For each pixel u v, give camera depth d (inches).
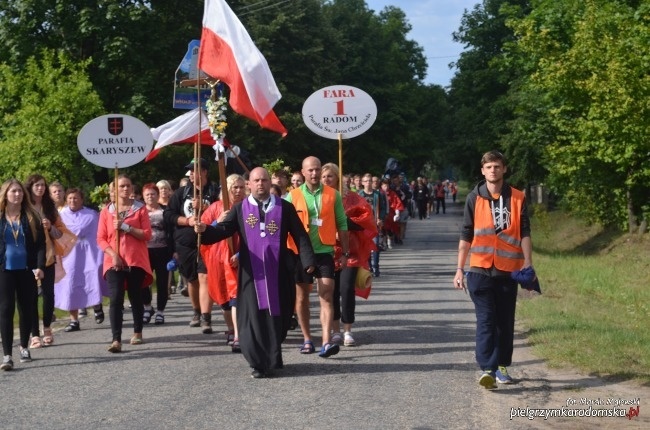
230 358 378.0
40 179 418.0
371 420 269.6
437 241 1255.5
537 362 350.9
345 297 398.3
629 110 804.0
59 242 422.6
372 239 404.5
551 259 849.5
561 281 661.9
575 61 861.8
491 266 306.3
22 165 923.4
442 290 633.0
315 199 374.6
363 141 2214.6
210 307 450.3
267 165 659.4
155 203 506.6
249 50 388.8
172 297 626.5
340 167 459.5
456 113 2096.5
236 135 1556.3
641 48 815.7
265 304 332.8
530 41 921.5
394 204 1022.4
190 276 473.7
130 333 459.5
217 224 340.8
